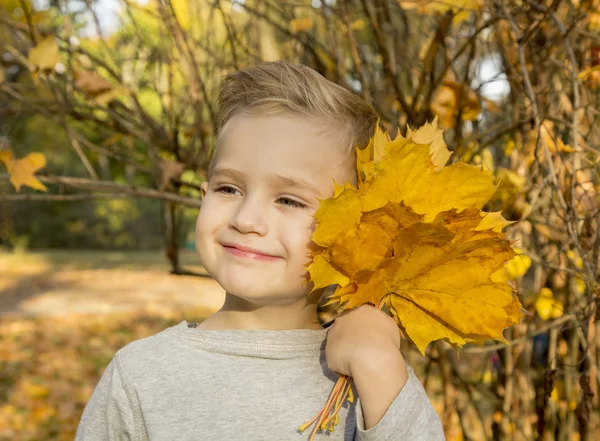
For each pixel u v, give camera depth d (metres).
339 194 0.85
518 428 1.72
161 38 2.02
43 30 2.03
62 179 1.82
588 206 1.52
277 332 1.05
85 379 5.36
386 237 0.86
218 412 1.01
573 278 1.64
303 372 1.04
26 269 13.85
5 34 2.16
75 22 2.27
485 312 0.88
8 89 2.01
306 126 0.98
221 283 0.99
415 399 0.89
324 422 0.93
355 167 1.02
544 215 1.70
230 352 1.05
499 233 0.89
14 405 4.57
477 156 1.78
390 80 1.81
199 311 8.86
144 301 9.86
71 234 19.83
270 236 0.96
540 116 1.47
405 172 0.87
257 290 0.97
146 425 1.03
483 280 0.87
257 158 0.97
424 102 1.68
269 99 0.99
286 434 0.99
